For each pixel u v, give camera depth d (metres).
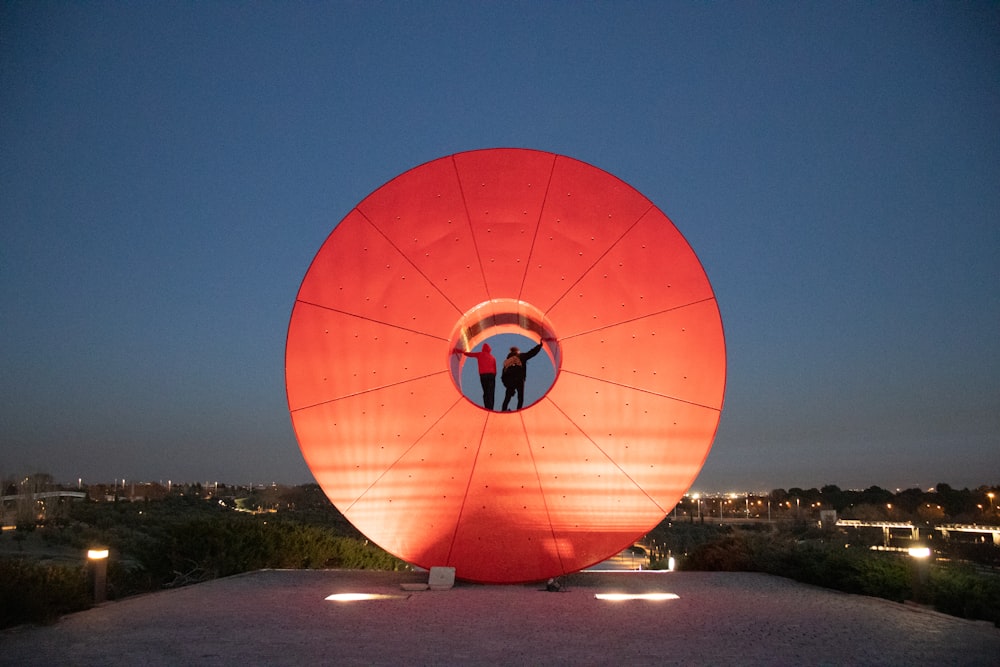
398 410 9.89
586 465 9.77
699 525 59.19
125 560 16.89
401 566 17.70
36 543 24.64
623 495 9.72
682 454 9.70
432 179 10.30
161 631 6.89
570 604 8.59
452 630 6.92
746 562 13.09
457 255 10.16
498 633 6.78
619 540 9.69
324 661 5.64
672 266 10.00
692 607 8.48
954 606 8.22
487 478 9.78
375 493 9.84
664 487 9.67
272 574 11.91
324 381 9.94
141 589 10.73
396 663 5.58
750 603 8.84
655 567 19.84
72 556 22.16
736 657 5.84
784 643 6.41
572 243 10.13
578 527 9.74
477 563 9.88
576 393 9.84
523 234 10.18
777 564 12.14
